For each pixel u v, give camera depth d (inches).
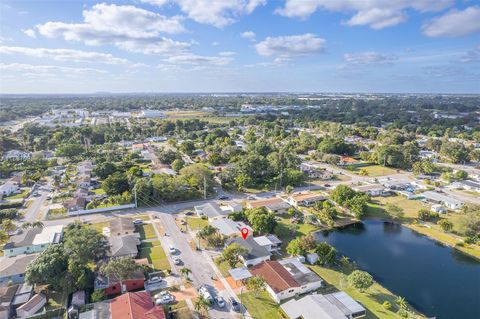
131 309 1989.4
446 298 2474.2
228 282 2529.5
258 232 3398.1
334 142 7401.6
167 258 2871.6
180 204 4274.1
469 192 4926.2
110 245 2888.8
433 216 3946.9
